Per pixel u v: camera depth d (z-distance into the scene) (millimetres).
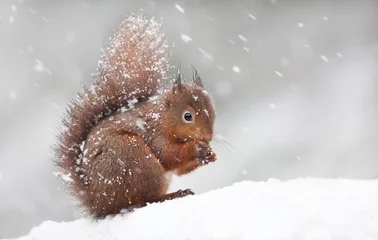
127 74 6965
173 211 5094
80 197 6391
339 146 14891
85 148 6406
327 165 14297
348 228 4098
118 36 7035
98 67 6961
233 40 19203
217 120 15688
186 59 18172
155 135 6688
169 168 6824
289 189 5082
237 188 5297
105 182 6195
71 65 18109
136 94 6977
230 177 13812
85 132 6629
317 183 5363
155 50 7090
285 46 19234
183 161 6824
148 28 7082
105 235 5562
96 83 6895
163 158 6746
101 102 6777
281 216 4387
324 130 15469
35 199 14359
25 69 17859
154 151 6691
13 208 14273
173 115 6770
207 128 6867
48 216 14172
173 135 6777
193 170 7086
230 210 4727
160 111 6777
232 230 4359
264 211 4551
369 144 14812
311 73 18359
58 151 6586
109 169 6203
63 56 18297
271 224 4301
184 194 6461
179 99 6852
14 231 14062
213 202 5012
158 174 6434
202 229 4543
